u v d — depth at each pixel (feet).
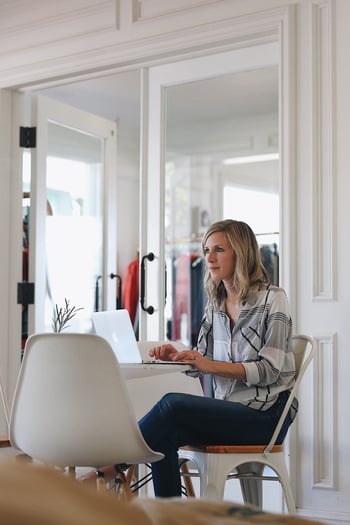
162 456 6.49
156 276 12.09
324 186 9.57
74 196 14.29
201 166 19.74
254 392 7.34
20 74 12.74
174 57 11.44
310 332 9.49
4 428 12.67
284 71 9.95
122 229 20.75
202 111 12.75
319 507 9.25
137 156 20.47
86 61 11.98
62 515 0.76
